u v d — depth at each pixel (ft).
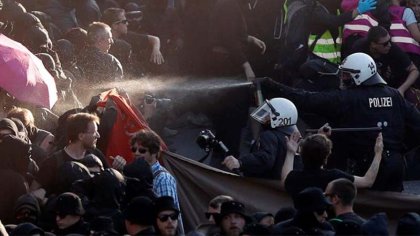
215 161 69.72
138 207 46.44
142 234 46.39
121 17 73.82
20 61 60.08
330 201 49.03
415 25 76.59
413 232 46.32
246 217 47.83
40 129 60.23
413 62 76.54
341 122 62.34
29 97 59.77
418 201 57.77
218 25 77.30
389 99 62.18
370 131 61.67
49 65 63.41
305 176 54.29
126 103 60.44
